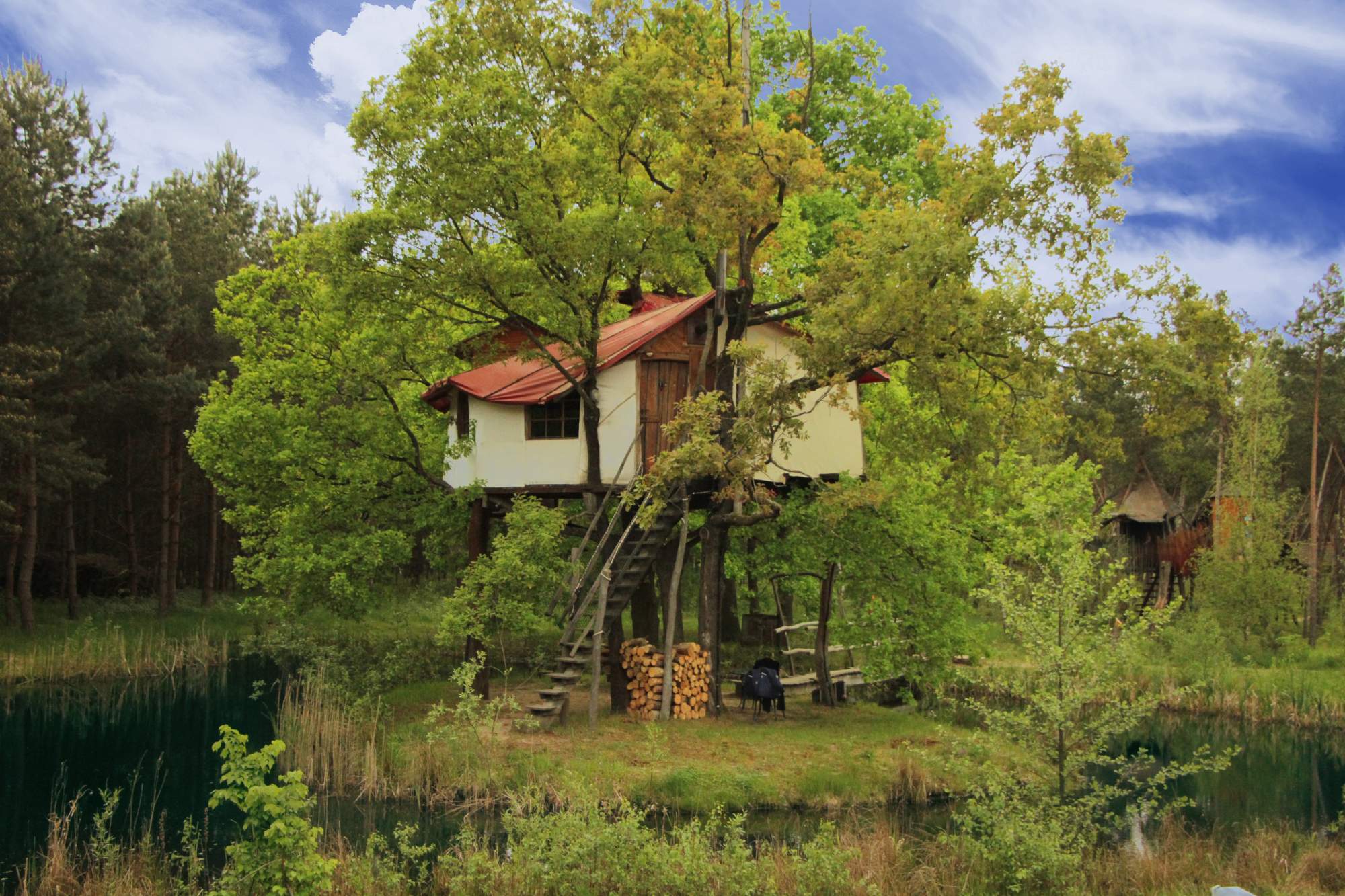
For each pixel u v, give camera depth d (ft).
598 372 65.98
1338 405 146.20
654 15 64.95
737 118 60.75
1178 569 137.80
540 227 59.41
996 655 83.46
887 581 69.56
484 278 61.26
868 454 81.00
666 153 64.85
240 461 76.13
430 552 81.92
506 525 72.84
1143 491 149.59
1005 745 37.99
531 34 62.85
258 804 28.02
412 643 80.33
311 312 78.64
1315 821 50.90
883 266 54.60
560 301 62.54
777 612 99.76
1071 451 173.78
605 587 61.11
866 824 45.32
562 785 48.14
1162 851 39.63
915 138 113.09
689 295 82.58
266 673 94.12
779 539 74.08
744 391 66.69
